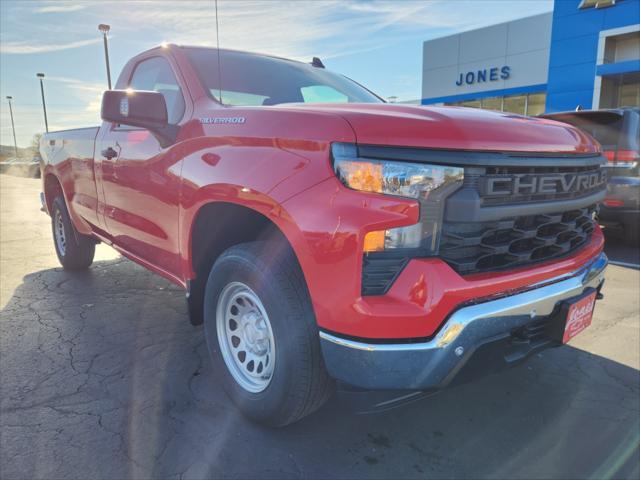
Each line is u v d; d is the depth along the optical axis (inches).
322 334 75.6
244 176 84.6
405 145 71.4
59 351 125.3
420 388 73.7
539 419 99.7
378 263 71.8
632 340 138.0
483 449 90.0
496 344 78.3
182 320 147.9
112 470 81.3
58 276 195.9
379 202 69.8
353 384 74.0
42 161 201.9
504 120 85.3
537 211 82.7
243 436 91.7
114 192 138.4
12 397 102.7
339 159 72.1
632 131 240.4
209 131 97.0
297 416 87.4
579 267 94.1
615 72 654.5
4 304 160.4
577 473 83.6
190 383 110.3
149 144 117.6
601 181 105.9
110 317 149.6
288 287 81.8
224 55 127.5
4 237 283.7
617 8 649.6
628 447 90.7
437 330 72.4
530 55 800.3
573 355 129.0
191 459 84.7
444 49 920.3
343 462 85.6
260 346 93.4
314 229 73.1
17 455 84.0
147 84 134.6
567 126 98.7
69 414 96.8
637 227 252.2
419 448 90.0
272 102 119.6
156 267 127.0
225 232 102.7
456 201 72.6
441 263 72.7
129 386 108.3
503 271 80.2
